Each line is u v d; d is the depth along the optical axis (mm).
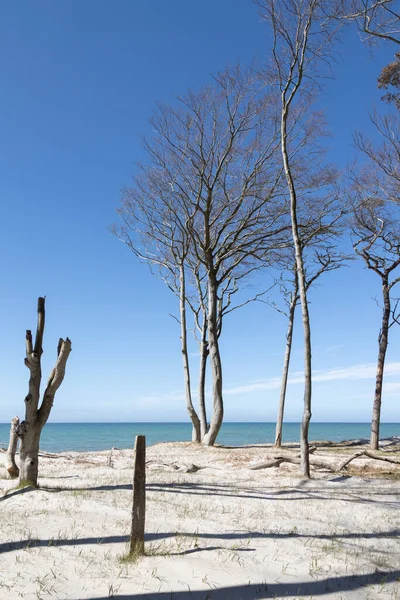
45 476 15016
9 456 14242
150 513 9047
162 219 29109
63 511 8844
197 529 7918
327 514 9742
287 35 16094
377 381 26812
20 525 7730
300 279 15891
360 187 25094
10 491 11070
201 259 26875
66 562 6109
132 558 6250
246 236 27391
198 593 5391
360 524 8961
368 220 27172
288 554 6828
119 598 5195
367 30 15484
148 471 17031
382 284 27266
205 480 14406
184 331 28578
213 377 26609
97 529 7645
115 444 53969
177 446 26188
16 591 5246
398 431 114000
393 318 27156
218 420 26266
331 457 20922
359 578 6129
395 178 22953
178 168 26609
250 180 26859
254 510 9898
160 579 5695
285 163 16406
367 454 17750
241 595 5418
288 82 16594
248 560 6469
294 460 17219
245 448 25438
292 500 11156
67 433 95438
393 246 26781
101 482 13438
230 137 25859
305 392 15461
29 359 11688
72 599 5145
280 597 5434
